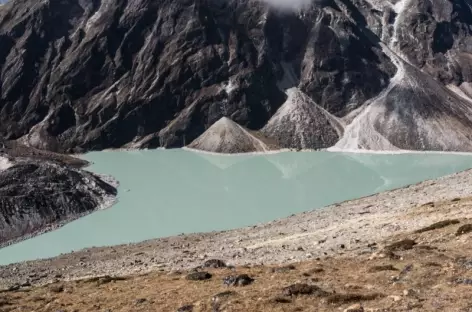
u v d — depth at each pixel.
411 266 24.09
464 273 21.77
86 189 107.50
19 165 102.62
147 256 54.66
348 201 80.44
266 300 21.34
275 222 71.75
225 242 58.22
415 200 61.66
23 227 87.44
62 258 63.34
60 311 25.02
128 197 114.81
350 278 24.30
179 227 90.62
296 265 30.36
